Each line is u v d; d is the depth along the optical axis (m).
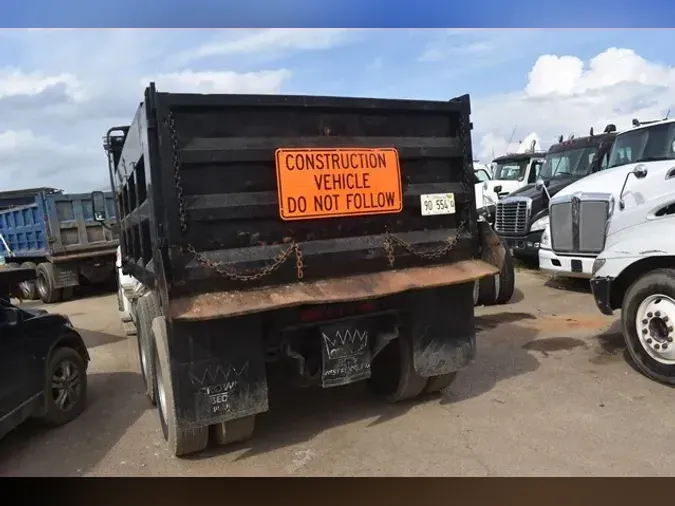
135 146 4.39
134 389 5.90
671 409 4.45
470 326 4.71
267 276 3.86
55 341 4.95
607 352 5.97
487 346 6.51
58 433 4.84
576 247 8.38
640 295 5.12
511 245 11.44
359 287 4.03
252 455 4.11
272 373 4.62
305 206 3.97
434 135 4.58
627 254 5.36
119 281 8.50
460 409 4.70
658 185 6.52
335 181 4.08
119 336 8.64
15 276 5.42
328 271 4.07
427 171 4.55
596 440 4.01
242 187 3.82
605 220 7.95
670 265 5.22
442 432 4.29
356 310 4.31
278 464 3.96
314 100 4.00
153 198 3.61
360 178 4.18
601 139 11.20
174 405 3.71
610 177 8.15
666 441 3.94
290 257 3.93
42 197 12.55
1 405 4.21
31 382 4.61
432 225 4.56
